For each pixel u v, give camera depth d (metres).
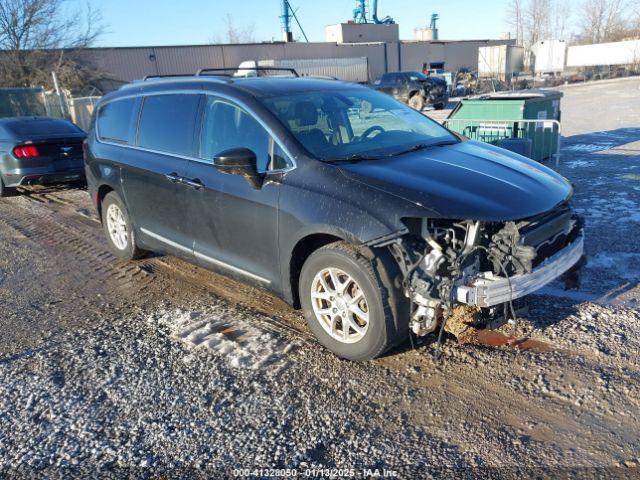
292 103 4.26
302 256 3.93
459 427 3.03
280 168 3.91
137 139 5.29
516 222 3.45
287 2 57.94
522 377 3.43
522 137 9.84
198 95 4.65
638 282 4.70
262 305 4.75
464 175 3.65
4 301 5.17
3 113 25.30
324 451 2.91
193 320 4.51
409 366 3.62
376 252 3.38
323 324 3.80
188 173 4.56
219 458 2.90
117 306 4.91
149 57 40.59
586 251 5.46
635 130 14.58
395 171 3.63
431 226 3.36
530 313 4.21
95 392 3.54
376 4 64.44
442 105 27.62
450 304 3.31
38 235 7.48
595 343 3.76
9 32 34.47
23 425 3.25
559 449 2.82
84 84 36.88
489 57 42.84
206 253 4.62
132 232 5.62
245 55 45.59
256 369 3.70
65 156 9.91
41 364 3.93
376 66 54.25
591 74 45.25
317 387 3.46
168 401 3.41
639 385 3.29
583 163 10.12
